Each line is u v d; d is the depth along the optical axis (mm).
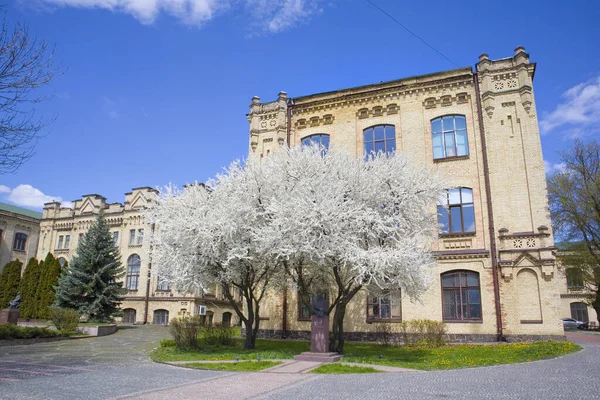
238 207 17875
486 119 24797
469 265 23344
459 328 22844
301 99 29750
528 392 9656
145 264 44906
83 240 37000
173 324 19516
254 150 29781
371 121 27688
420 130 26297
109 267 36094
